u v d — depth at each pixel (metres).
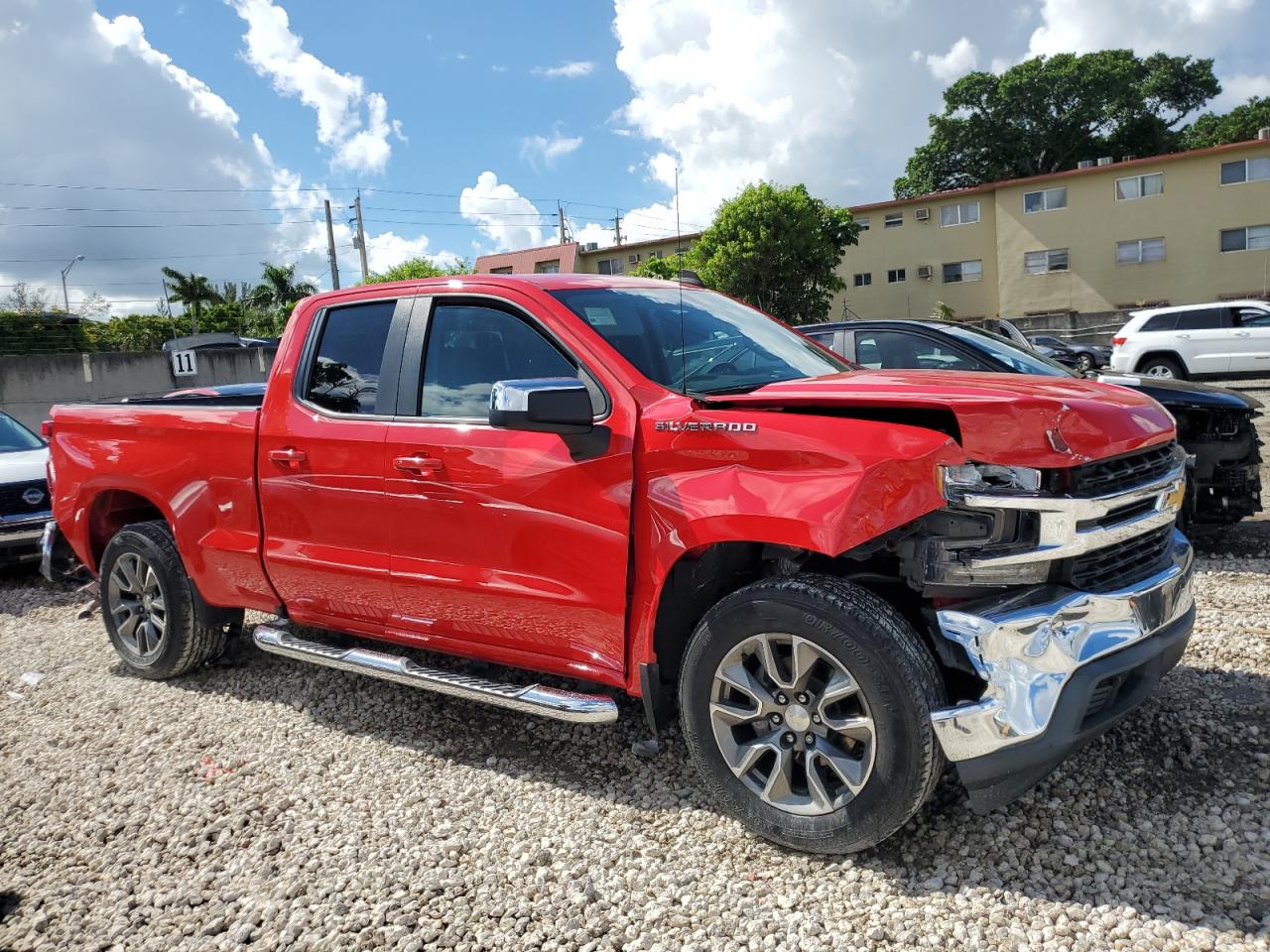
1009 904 2.46
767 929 2.45
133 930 2.64
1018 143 50.06
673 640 3.04
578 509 3.04
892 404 2.62
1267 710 3.47
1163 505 2.88
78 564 5.41
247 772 3.62
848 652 2.54
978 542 2.55
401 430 3.53
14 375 22.28
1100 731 2.58
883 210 38.62
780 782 2.76
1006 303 36.47
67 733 4.13
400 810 3.23
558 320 3.26
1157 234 33.91
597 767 3.48
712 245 35.28
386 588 3.65
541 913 2.58
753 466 2.69
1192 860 2.60
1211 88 50.69
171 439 4.40
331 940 2.52
